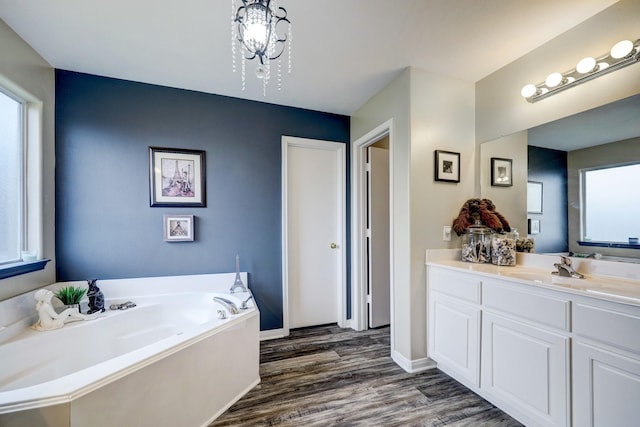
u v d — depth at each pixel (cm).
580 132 166
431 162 218
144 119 236
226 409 167
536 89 183
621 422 109
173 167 243
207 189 255
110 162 226
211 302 227
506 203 208
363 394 182
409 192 211
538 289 139
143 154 235
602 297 115
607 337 113
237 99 266
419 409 167
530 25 166
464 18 159
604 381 114
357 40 179
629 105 145
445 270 198
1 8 148
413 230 212
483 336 169
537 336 139
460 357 185
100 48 187
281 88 246
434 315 208
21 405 96
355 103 279
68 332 173
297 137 288
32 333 164
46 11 151
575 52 166
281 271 279
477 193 233
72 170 216
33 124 193
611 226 151
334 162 314
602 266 154
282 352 243
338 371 211
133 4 147
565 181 173
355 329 296
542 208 185
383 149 309
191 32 171
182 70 216
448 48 189
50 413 98
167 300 231
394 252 229
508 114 209
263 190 274
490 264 203
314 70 216
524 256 195
